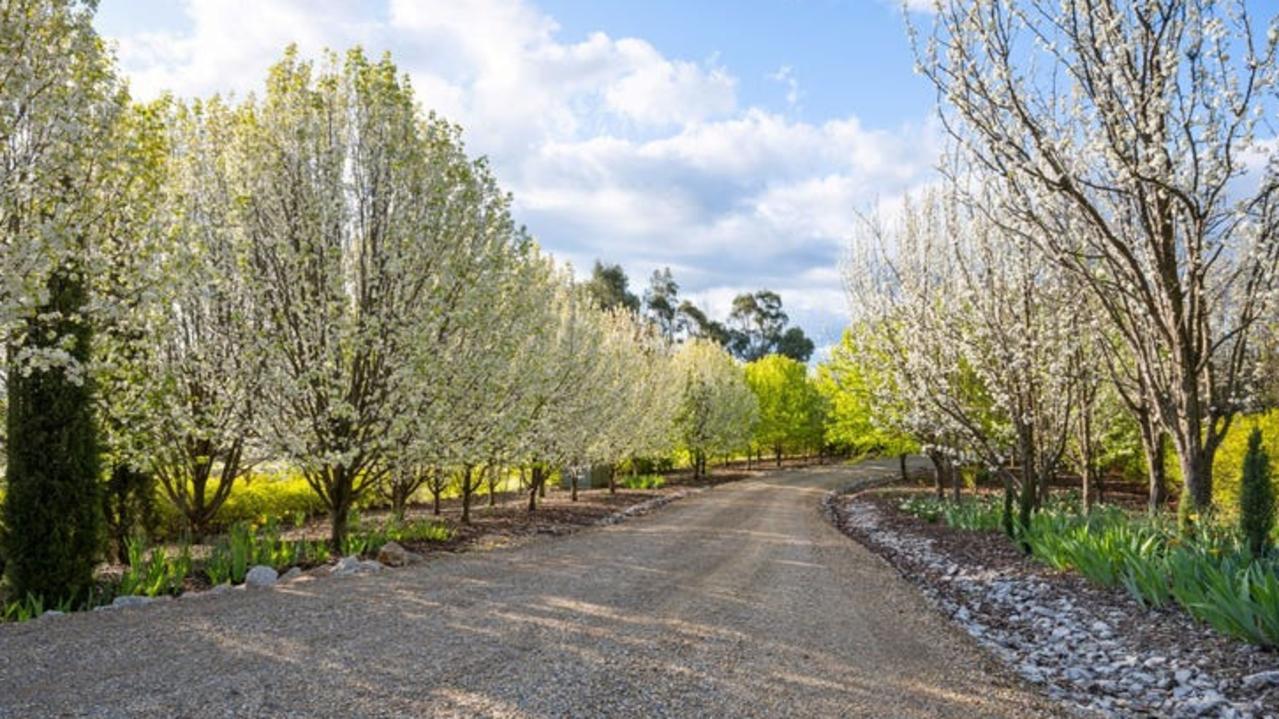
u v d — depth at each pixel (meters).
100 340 8.66
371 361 11.10
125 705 4.73
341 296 10.26
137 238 9.22
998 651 7.01
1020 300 12.61
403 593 8.32
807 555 12.58
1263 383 11.20
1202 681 5.80
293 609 7.38
